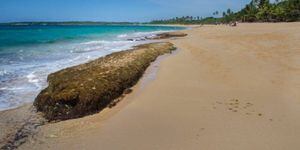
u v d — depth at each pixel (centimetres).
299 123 909
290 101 1110
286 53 2136
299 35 3294
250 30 5191
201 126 902
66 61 2097
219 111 1025
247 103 1103
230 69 1702
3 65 1886
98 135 858
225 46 2795
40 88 1335
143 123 940
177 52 2661
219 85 1374
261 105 1077
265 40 3039
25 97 1203
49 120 980
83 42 3919
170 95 1239
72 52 2661
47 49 2875
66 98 1026
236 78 1486
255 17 10781
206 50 2598
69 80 1224
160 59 2238
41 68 1800
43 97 1063
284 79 1424
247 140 802
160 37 4997
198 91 1288
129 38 4959
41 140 828
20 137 846
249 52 2292
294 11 8812
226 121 934
